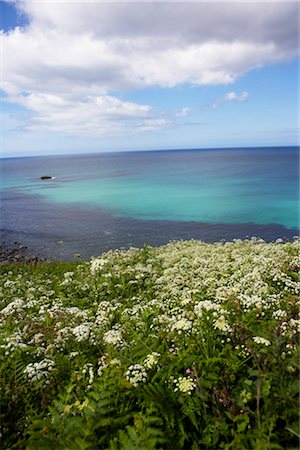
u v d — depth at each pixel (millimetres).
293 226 28578
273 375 3338
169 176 82312
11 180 89188
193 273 9211
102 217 35125
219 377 3652
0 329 5895
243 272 8062
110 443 2836
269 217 32438
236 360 3867
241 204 39750
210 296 6711
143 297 8039
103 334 5246
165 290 8125
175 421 3299
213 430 3186
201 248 13250
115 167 136625
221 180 68375
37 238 27188
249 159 166375
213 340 4430
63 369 4395
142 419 3152
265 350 3742
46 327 5582
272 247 11000
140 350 4523
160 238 26031
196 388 3473
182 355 4055
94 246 24391
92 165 166500
